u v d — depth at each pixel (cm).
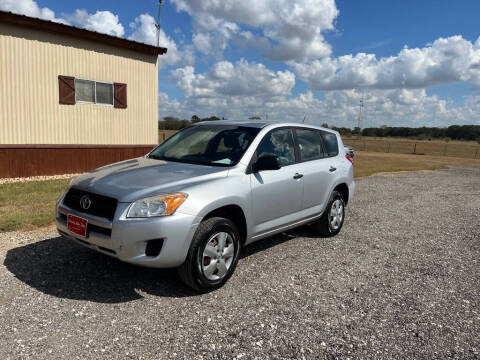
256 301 352
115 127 1241
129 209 325
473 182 1525
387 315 337
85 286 364
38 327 288
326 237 583
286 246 530
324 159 549
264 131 453
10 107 997
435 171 2030
